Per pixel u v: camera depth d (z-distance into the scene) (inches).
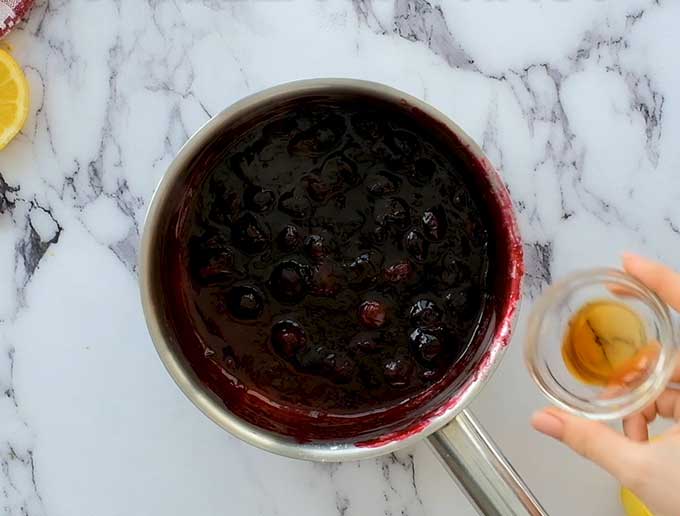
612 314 18.2
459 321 18.3
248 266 18.2
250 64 20.3
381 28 20.4
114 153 20.4
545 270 20.4
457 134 17.3
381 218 17.9
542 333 18.6
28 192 20.5
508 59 20.4
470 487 17.1
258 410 18.4
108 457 20.5
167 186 17.2
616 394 17.9
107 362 20.4
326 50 20.3
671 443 16.2
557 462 20.3
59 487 20.5
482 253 18.3
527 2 20.4
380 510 20.4
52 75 20.5
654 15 20.4
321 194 17.9
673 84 20.4
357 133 18.1
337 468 20.5
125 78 20.4
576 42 20.4
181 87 20.3
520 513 16.8
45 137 20.5
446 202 18.1
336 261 18.0
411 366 18.3
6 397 20.5
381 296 18.1
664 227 20.3
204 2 20.4
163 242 17.9
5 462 20.6
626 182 20.4
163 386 20.4
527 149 20.4
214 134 17.4
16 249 20.5
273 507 20.4
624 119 20.4
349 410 18.5
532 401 20.2
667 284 17.8
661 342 17.7
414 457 20.4
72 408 20.4
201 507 20.5
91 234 20.5
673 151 20.4
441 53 20.4
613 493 20.4
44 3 20.5
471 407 20.3
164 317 17.9
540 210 20.4
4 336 20.5
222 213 18.1
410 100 17.2
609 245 20.4
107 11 20.4
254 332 18.3
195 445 20.4
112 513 20.5
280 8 20.3
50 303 20.4
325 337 18.2
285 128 18.1
